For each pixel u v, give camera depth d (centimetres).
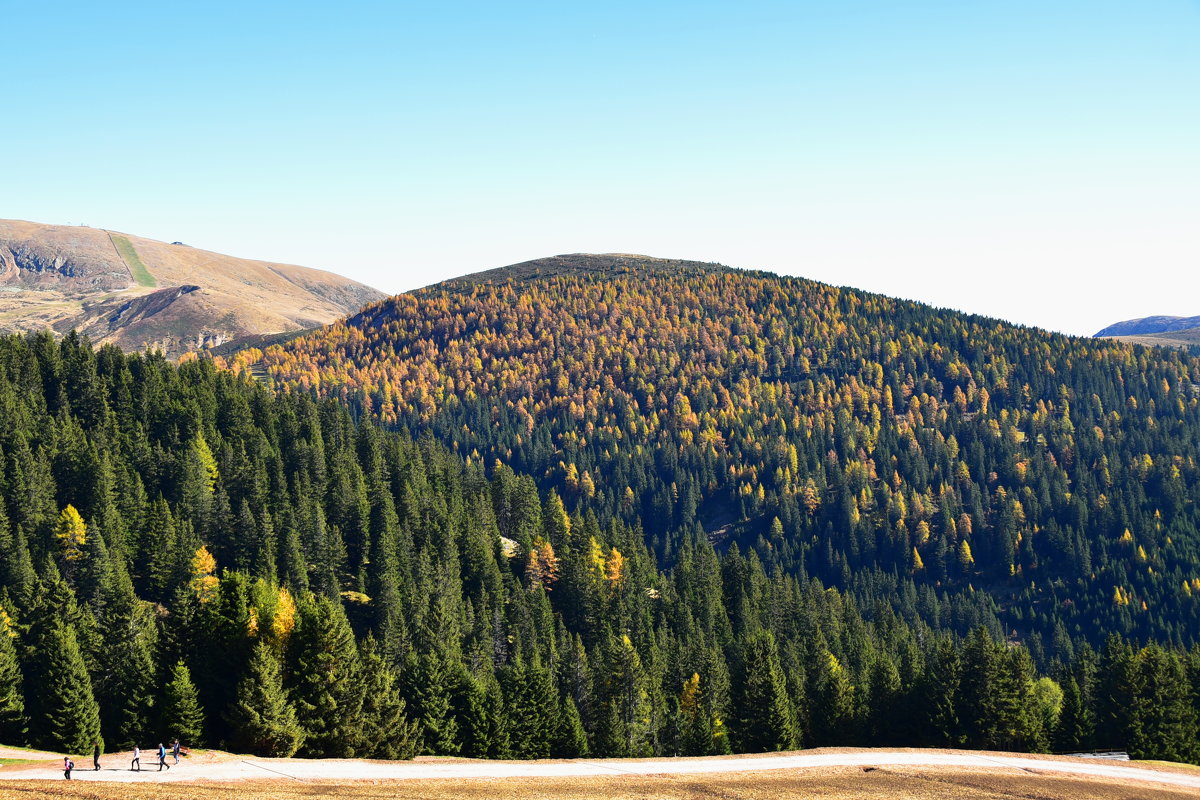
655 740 9350
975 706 8850
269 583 10619
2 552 10469
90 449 12738
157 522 11181
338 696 7056
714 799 5706
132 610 8412
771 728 8650
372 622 11575
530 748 8350
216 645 7644
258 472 13275
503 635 11894
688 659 10850
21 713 7062
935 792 6016
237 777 5681
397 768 6212
